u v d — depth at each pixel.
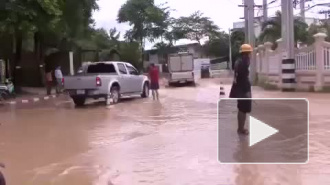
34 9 20.12
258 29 56.28
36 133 11.34
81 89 18.39
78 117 14.62
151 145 8.95
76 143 9.71
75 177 6.84
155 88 20.62
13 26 20.20
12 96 23.12
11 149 9.24
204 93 23.94
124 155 8.16
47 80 26.45
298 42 41.50
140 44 65.38
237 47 68.31
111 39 64.00
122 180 6.44
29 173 7.20
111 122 12.99
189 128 10.91
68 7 29.34
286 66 22.28
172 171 6.79
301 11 45.31
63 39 34.06
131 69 21.48
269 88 25.39
